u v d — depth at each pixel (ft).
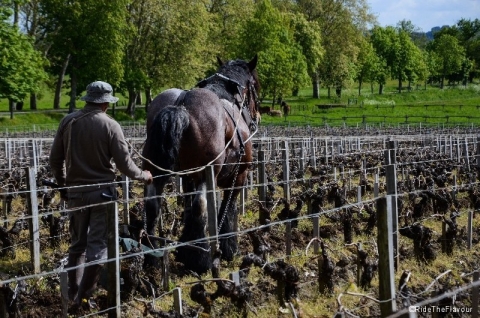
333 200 43.16
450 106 274.36
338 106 268.41
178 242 26.43
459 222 41.06
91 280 22.26
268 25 230.07
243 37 231.91
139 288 23.85
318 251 31.35
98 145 22.41
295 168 62.03
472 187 46.62
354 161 68.28
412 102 312.91
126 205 37.19
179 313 20.89
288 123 193.57
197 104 26.53
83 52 183.83
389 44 351.67
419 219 38.04
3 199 38.45
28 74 118.01
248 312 22.67
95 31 183.73
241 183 30.22
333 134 153.69
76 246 22.86
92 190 22.26
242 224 38.65
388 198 18.63
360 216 39.81
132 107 213.05
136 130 166.61
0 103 249.34
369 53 328.49
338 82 295.89
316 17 287.28
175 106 25.73
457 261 31.99
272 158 78.18
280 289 23.22
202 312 22.03
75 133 22.49
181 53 202.18
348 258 28.94
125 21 192.75
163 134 24.64
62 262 26.18
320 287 24.98
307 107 261.65
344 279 27.17
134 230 26.45
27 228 36.42
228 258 29.22
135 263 23.54
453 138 101.50
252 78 33.86
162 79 205.05
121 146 22.50
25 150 86.79
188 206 27.63
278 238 34.01
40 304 23.03
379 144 104.17
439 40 432.66
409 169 57.00
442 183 48.93
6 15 115.24
